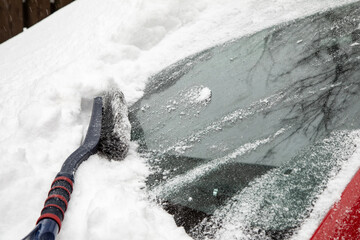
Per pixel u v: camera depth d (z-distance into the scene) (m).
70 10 3.35
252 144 1.52
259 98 1.72
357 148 1.32
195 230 1.28
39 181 1.45
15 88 2.26
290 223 1.19
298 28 2.08
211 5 2.64
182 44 2.37
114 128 1.60
